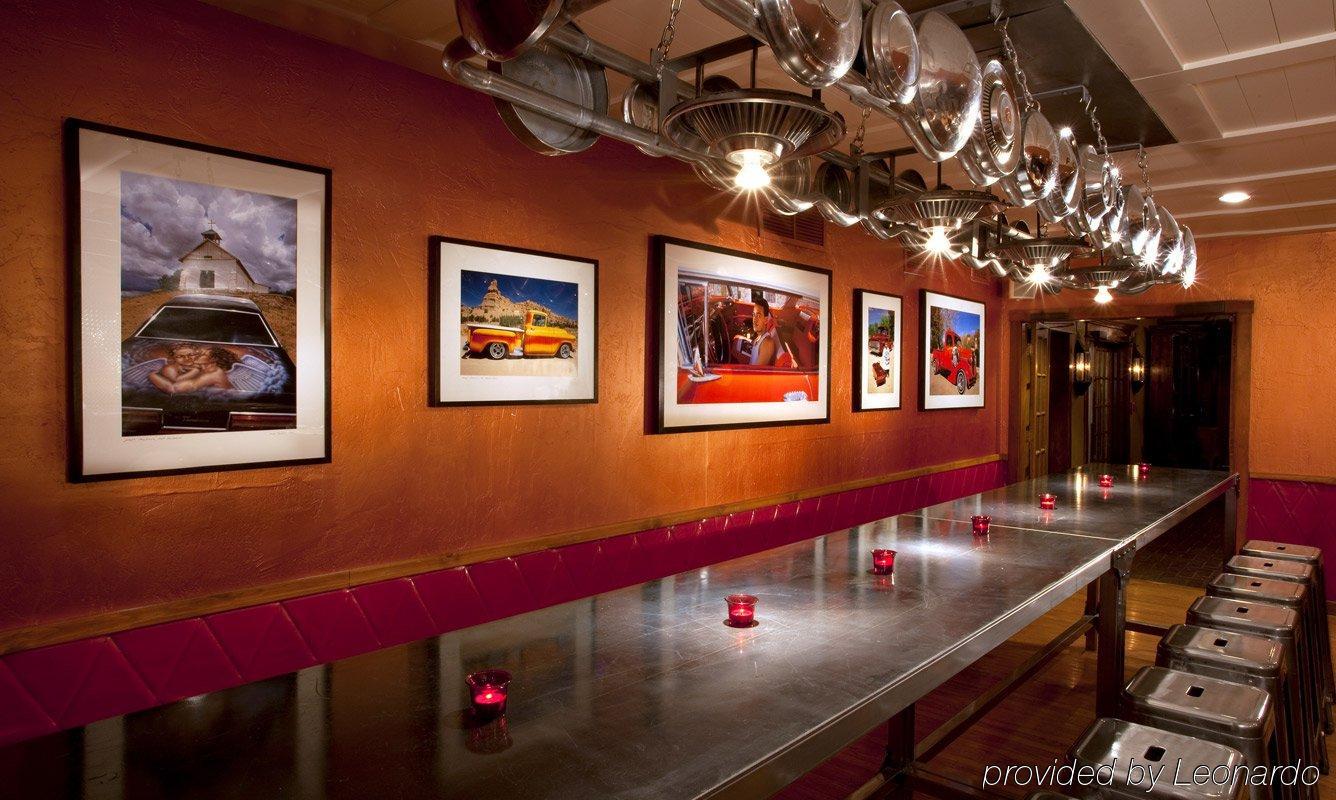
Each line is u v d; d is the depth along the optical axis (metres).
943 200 2.65
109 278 2.15
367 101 2.71
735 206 4.23
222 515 2.39
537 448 3.29
